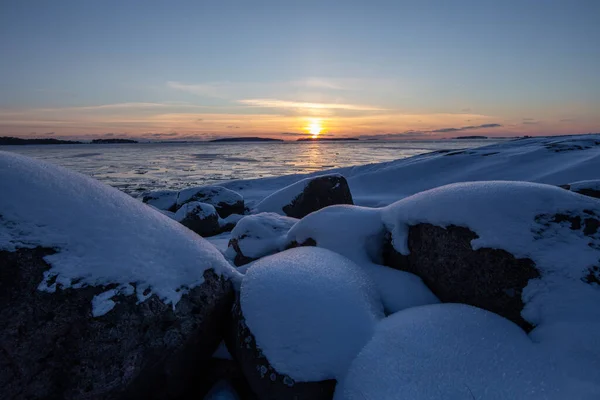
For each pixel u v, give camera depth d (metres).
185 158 69.62
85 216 2.05
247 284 2.43
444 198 2.67
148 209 2.54
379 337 2.04
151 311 1.96
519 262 2.14
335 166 45.62
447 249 2.48
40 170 2.14
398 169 20.38
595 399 1.46
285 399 1.89
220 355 2.36
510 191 2.51
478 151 21.55
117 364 1.80
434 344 1.89
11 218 1.82
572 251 2.09
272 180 22.66
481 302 2.23
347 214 3.39
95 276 1.86
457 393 1.64
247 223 4.21
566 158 16.52
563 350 1.72
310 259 2.65
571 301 1.91
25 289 1.67
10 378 1.59
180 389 2.11
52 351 1.68
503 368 1.71
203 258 2.43
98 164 49.72
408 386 1.72
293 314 2.13
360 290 2.41
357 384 1.81
